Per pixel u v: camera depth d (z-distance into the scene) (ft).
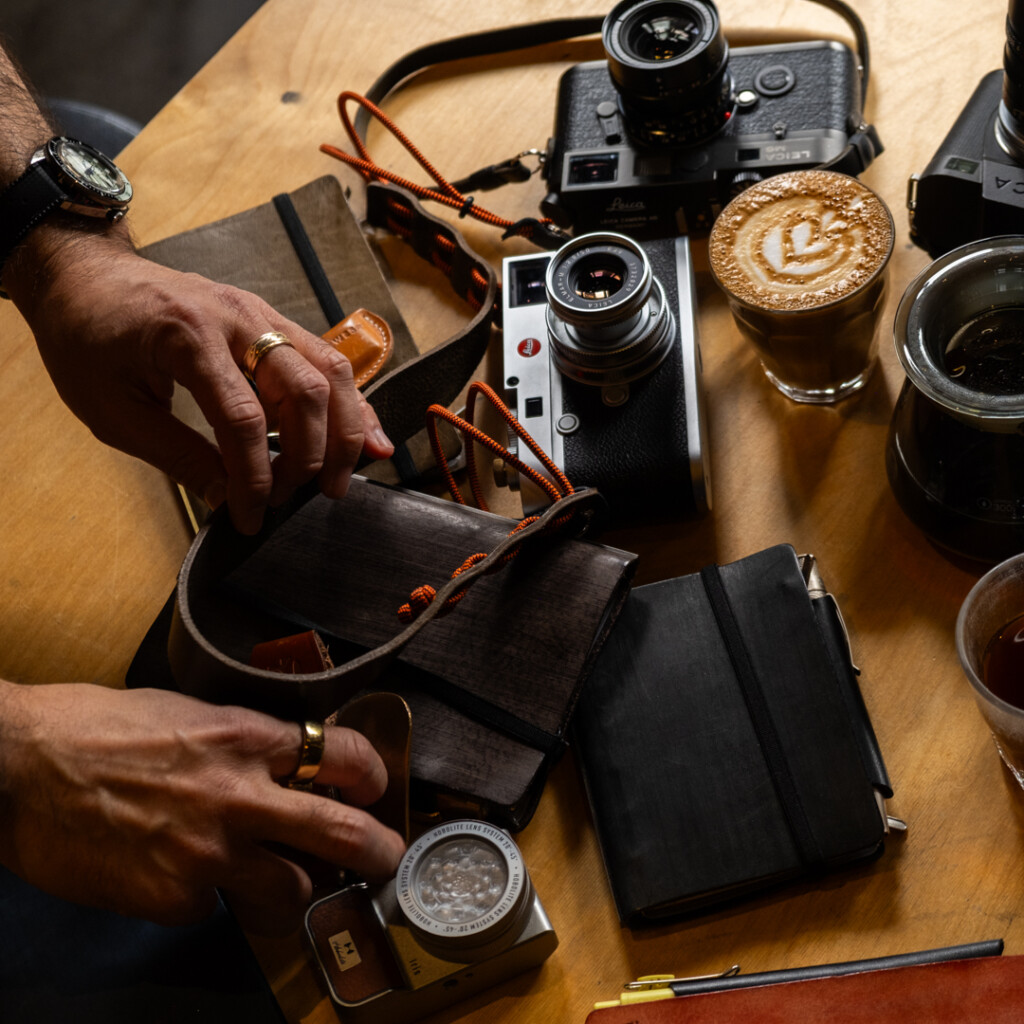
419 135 3.40
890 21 3.23
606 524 2.57
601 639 2.39
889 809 2.29
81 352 2.56
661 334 2.58
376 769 2.19
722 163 2.92
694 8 2.82
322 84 3.52
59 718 2.16
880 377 2.79
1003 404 2.09
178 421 2.57
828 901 2.22
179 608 2.13
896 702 2.41
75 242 2.70
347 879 2.31
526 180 3.14
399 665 2.36
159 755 2.08
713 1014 1.98
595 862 2.33
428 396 2.73
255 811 2.05
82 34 7.40
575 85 3.11
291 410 2.36
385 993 2.15
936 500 2.36
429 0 3.60
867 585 2.55
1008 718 1.96
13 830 2.18
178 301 2.43
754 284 2.51
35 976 2.34
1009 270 2.28
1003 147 2.62
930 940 2.15
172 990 2.27
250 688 2.10
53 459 3.02
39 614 2.81
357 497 2.57
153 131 3.55
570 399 2.63
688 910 2.23
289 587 2.46
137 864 2.10
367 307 2.93
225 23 7.26
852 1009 1.95
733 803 2.24
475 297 3.01
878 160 3.06
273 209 3.09
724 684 2.35
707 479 2.66
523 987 2.23
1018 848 2.21
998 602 2.14
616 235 2.58
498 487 2.75
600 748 2.33
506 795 2.22
